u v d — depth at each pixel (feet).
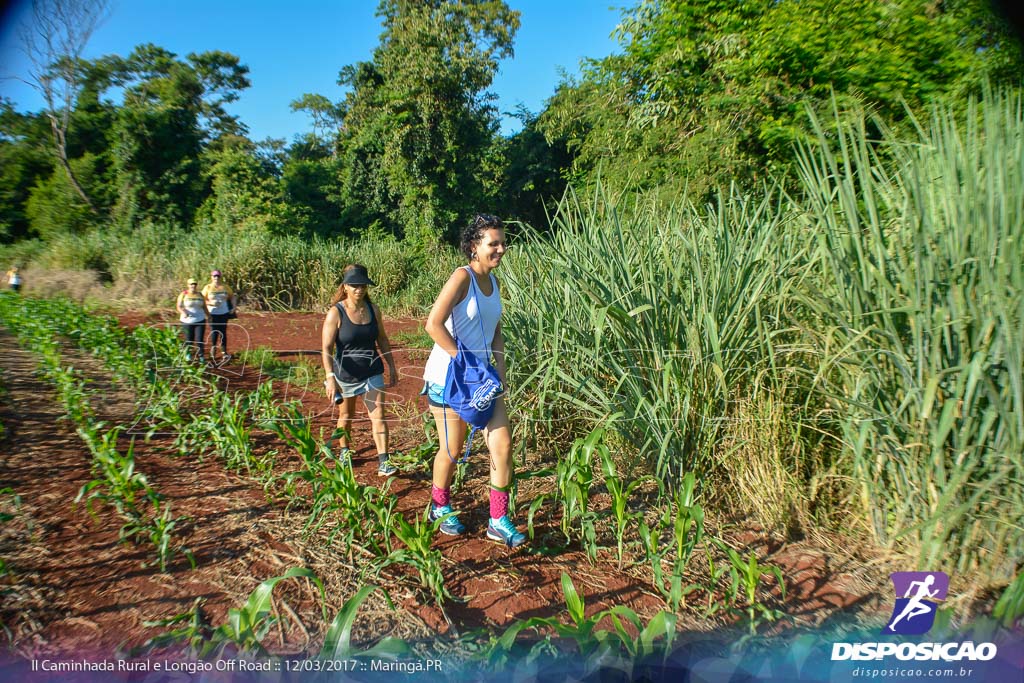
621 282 12.97
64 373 19.49
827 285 11.41
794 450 11.89
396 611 9.25
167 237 58.80
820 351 11.10
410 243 73.56
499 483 11.07
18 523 11.22
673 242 13.98
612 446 13.92
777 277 12.23
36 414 18.08
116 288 52.11
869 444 10.66
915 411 9.82
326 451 12.44
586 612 9.39
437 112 71.15
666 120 30.68
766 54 26.66
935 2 25.39
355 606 7.49
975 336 9.34
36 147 95.55
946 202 10.00
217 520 11.87
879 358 10.29
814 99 24.79
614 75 34.37
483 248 10.57
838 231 10.73
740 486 12.08
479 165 73.67
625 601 9.68
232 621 7.51
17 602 9.04
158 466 14.52
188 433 15.81
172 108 90.63
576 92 46.03
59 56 83.97
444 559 10.75
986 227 9.43
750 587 8.81
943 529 9.45
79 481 13.37
